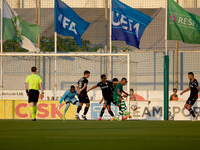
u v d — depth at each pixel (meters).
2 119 44.75
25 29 48.25
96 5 65.56
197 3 67.00
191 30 46.81
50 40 61.84
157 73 66.44
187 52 67.19
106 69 61.53
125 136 20.12
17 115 46.81
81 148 14.76
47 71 62.47
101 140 17.86
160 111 46.41
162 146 15.57
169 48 67.94
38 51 48.34
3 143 16.27
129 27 47.94
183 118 46.16
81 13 65.56
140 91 64.44
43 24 67.88
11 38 47.59
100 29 64.69
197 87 42.34
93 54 45.69
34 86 38.19
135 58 66.38
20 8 68.00
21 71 62.03
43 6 67.50
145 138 19.03
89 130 24.31
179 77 67.06
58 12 48.09
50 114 46.69
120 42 64.25
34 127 27.12
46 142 16.80
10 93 58.94
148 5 65.06
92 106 46.62
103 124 31.67
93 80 62.00
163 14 68.00
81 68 62.16
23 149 14.26
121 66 62.53
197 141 17.69
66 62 62.19
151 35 68.19
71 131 23.38
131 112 46.41
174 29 46.56
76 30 48.91
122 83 41.22
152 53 66.56
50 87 62.44
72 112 46.53
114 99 41.62
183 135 21.06
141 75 66.62
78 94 41.50
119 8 47.94
